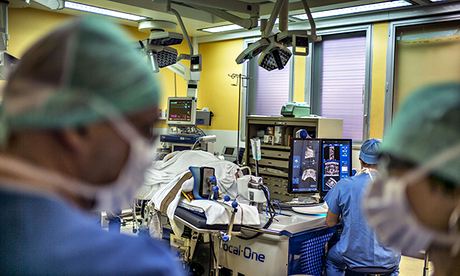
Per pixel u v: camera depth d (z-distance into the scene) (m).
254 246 2.92
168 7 4.59
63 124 0.68
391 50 5.27
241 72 6.93
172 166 3.40
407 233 0.79
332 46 5.97
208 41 7.32
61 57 0.70
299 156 3.32
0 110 0.70
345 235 2.69
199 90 7.60
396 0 4.63
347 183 2.70
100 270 0.66
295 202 3.37
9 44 5.49
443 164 0.74
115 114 0.70
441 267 0.80
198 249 3.44
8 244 0.64
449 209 0.75
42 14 5.77
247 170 3.51
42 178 0.68
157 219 3.09
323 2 4.36
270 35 3.85
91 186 0.71
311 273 3.05
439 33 4.97
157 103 0.80
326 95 6.06
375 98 5.45
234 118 7.07
